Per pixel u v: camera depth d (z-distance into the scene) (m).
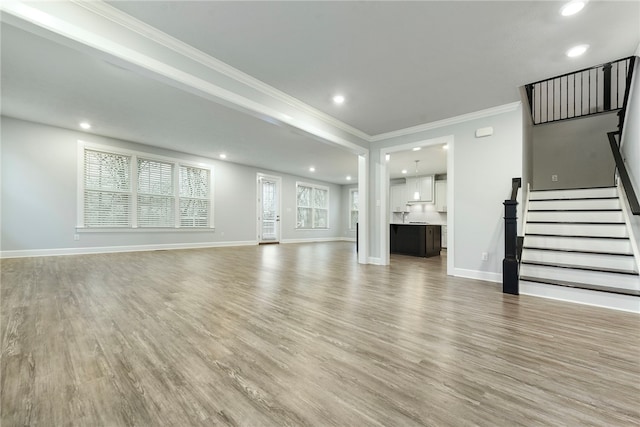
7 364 1.51
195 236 7.36
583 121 5.14
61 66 3.01
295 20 2.22
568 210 3.69
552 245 3.50
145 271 4.07
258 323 2.17
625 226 3.18
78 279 3.46
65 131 5.30
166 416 1.14
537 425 1.12
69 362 1.55
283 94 3.47
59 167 5.25
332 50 2.61
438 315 2.40
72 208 5.42
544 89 5.48
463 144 4.17
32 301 2.58
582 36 2.39
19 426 1.07
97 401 1.23
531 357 1.68
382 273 4.31
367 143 5.23
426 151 6.17
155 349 1.72
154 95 3.71
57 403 1.21
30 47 2.66
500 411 1.20
